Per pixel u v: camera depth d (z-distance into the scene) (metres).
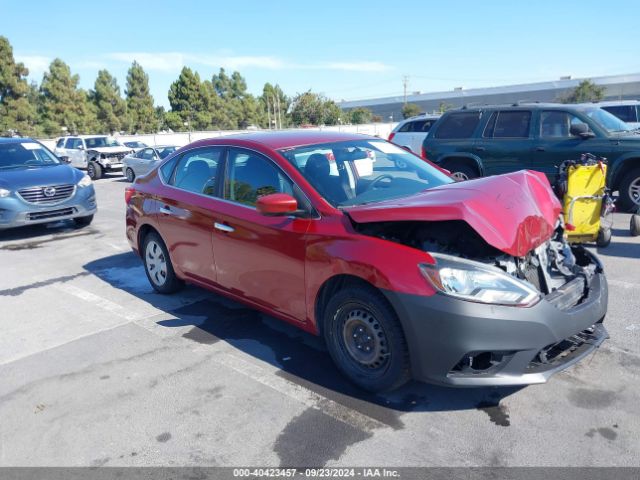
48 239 9.28
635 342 4.10
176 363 4.12
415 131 15.14
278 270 3.96
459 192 3.49
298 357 4.14
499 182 3.69
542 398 3.39
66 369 4.12
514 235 3.18
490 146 9.58
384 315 3.22
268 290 4.12
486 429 3.10
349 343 3.56
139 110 59.09
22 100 42.91
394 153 4.73
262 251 4.05
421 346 3.08
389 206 3.32
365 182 4.09
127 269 7.02
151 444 3.11
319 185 3.87
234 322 4.90
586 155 6.71
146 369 4.04
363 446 3.00
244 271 4.30
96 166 20.75
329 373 3.86
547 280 3.44
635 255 6.48
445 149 10.12
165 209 5.18
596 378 3.60
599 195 6.53
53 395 3.73
